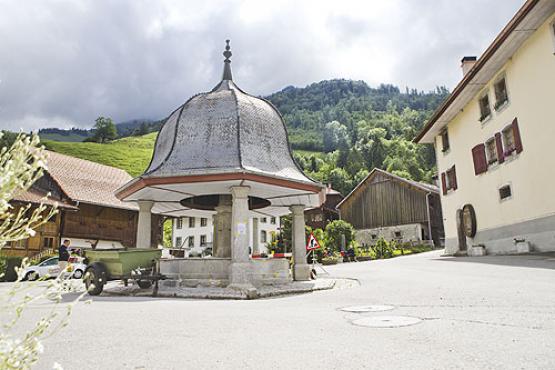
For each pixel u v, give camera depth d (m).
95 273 12.23
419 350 4.32
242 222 13.20
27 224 2.03
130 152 98.81
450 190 27.89
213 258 14.17
